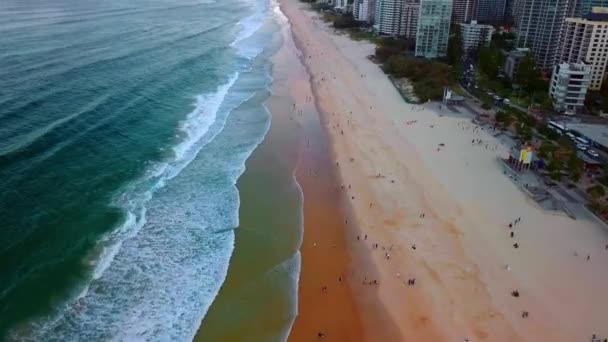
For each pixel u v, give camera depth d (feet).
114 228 180.34
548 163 240.73
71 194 196.85
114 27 526.98
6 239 165.68
